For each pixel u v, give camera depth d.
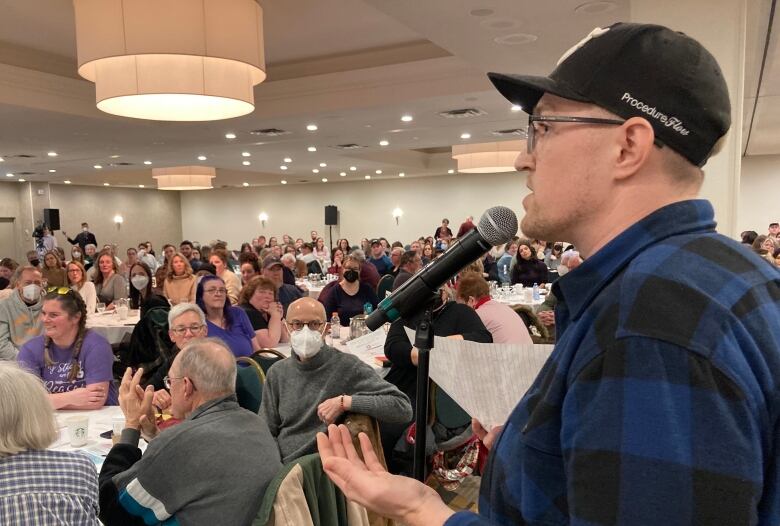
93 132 9.36
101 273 7.84
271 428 2.65
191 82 4.50
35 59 7.13
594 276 0.63
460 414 2.99
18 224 20.08
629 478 0.49
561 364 0.61
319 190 22.84
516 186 19.78
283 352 4.19
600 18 4.65
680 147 0.62
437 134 10.80
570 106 0.66
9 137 9.74
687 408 0.49
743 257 0.60
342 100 7.95
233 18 4.43
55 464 1.47
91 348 2.99
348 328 5.20
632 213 0.63
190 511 1.73
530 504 0.61
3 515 1.36
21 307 4.57
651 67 0.62
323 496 1.83
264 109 8.38
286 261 10.34
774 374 0.52
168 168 16.20
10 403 1.43
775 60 6.85
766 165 16.66
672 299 0.53
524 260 9.43
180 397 1.96
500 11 4.50
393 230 21.67
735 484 0.47
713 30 3.74
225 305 4.01
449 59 7.11
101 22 4.30
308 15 6.09
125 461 1.95
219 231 24.80
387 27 6.52
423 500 0.70
